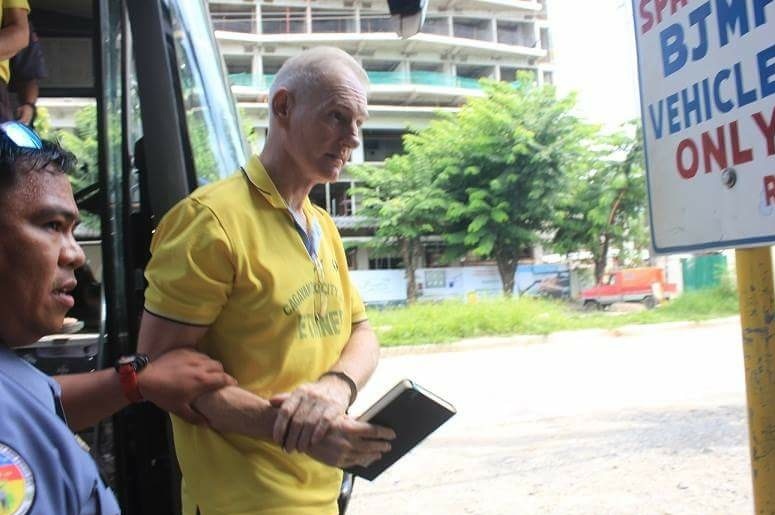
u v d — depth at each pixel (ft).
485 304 57.62
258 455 4.92
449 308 57.36
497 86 82.84
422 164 88.07
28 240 3.05
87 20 9.20
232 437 4.92
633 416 21.56
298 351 4.88
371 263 103.71
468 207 81.76
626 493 14.25
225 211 4.70
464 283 91.91
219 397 4.53
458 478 16.19
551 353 41.57
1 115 7.36
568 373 32.27
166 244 4.73
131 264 6.07
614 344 44.52
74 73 9.22
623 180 82.64
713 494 13.74
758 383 4.80
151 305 4.71
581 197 84.94
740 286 4.90
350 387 5.06
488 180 83.92
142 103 6.07
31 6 8.91
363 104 5.13
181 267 4.59
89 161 8.80
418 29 7.57
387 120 120.26
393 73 121.19
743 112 4.50
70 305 3.28
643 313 61.62
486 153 81.46
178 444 5.14
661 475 15.21
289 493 4.90
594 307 80.64
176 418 5.15
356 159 116.88
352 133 5.05
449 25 128.67
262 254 4.77
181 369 4.52
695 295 65.82
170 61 6.57
